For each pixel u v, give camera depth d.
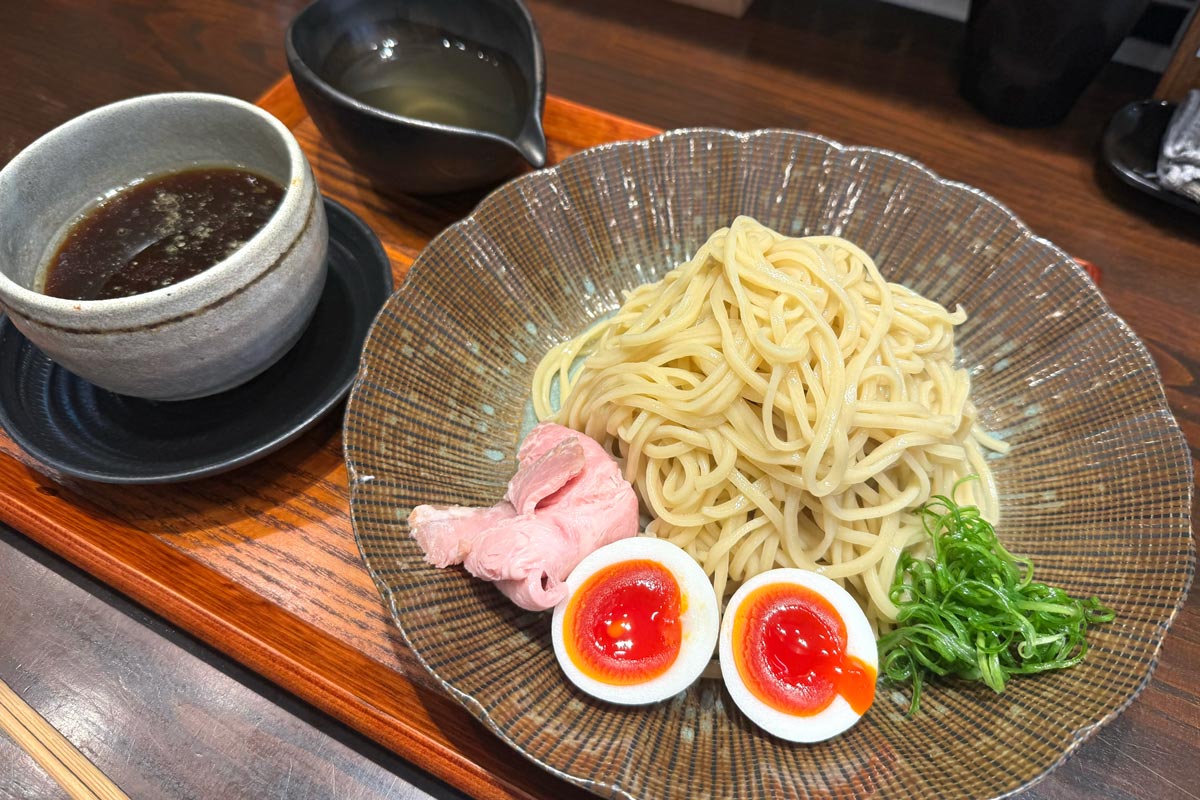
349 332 0.28
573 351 0.30
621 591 0.24
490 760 0.23
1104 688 0.22
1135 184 0.33
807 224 0.31
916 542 0.26
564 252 0.31
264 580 0.25
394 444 0.26
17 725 0.24
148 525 0.26
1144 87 0.38
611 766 0.21
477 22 0.33
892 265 0.31
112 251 0.26
